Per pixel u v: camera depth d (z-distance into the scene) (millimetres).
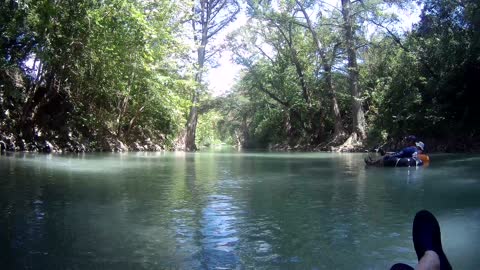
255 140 47125
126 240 3967
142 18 16875
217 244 3883
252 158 18766
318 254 3617
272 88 38750
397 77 25562
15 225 4457
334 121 33000
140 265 3291
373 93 28203
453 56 21922
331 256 3568
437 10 23594
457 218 5004
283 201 6160
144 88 24297
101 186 7496
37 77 19266
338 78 34750
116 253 3580
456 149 21812
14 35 15461
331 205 5840
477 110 22156
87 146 21438
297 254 3613
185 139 33094
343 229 4469
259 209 5527
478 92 21969
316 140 37125
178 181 8555
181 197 6438
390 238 4121
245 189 7418
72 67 20250
